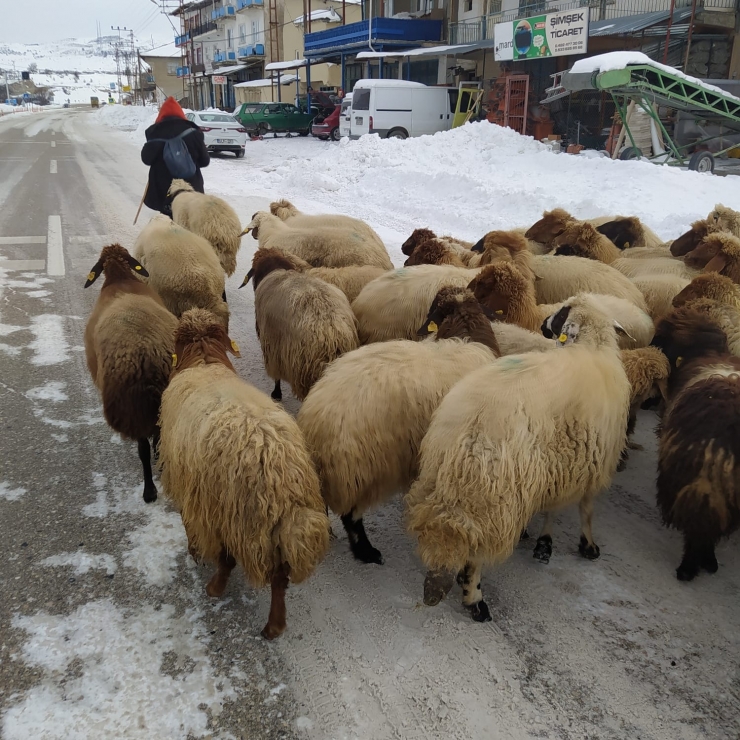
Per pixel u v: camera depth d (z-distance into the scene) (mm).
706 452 3416
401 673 3090
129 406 4238
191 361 3922
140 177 22031
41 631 3271
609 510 4469
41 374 6367
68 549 3893
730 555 3998
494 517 3127
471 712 2889
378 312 5383
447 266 5695
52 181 20438
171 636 3281
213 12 67125
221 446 3080
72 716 2828
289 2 52469
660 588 3672
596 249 6789
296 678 3061
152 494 4391
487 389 3268
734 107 16844
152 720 2828
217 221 8125
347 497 3531
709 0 21000
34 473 4676
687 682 3049
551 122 23281
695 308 4750
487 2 29703
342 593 3623
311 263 7207
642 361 4344
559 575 3781
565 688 3016
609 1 23219
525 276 5863
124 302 4898
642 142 18797
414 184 16406
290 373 5078
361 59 33656
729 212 6809
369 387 3545
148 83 111875
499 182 14961
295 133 36875
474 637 3312
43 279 9680
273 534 3043
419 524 3189
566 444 3359
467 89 26000
